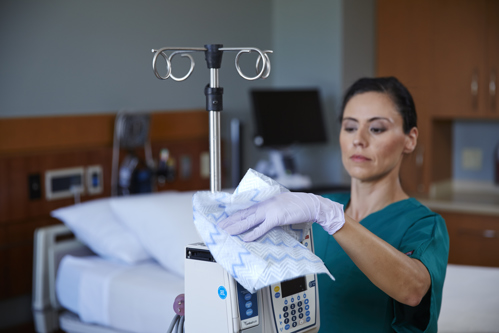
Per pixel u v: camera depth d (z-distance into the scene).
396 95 1.21
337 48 3.37
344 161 1.25
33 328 2.28
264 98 3.13
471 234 3.21
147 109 2.74
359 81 1.28
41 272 2.14
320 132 3.32
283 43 3.58
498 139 3.67
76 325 2.01
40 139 2.29
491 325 1.53
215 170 0.90
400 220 1.19
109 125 2.55
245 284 0.76
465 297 1.74
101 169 2.50
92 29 2.50
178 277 1.94
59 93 2.38
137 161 2.61
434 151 3.58
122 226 2.22
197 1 3.00
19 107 2.24
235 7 3.27
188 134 2.92
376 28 3.63
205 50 0.89
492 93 3.32
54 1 2.34
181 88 2.90
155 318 1.75
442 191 3.69
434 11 3.44
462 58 3.38
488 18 3.29
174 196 2.30
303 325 0.93
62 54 2.38
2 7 2.16
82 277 2.02
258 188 0.85
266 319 0.88
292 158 3.30
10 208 2.19
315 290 0.96
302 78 3.53
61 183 2.35
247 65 3.38
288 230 0.87
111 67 2.58
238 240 0.79
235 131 3.12
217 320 0.85
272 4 3.58
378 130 1.20
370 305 1.14
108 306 1.91
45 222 2.31
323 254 1.23
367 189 1.25
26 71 2.26
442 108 3.47
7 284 2.19
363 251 0.90
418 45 3.51
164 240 2.06
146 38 2.73
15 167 2.19
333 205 0.89
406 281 0.93
